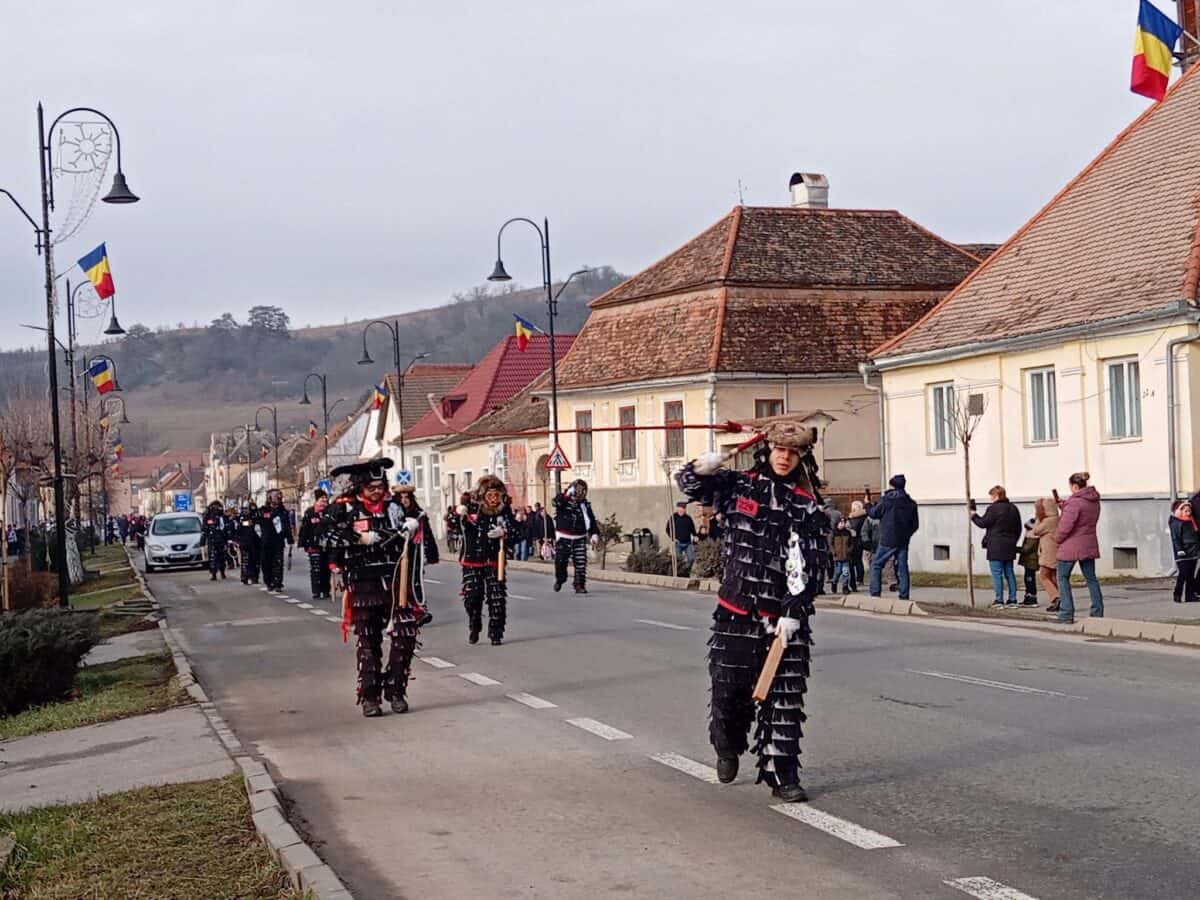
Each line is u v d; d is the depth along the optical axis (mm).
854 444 45250
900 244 48625
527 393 65000
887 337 45938
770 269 46531
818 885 6812
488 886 7062
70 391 47125
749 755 10148
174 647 20062
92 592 38469
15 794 10266
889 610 23000
